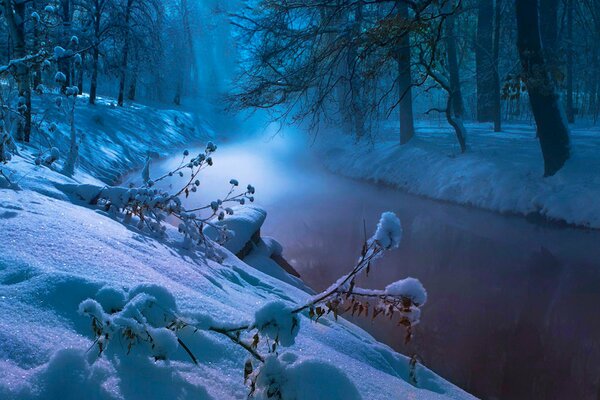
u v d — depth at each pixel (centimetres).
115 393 179
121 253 338
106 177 1905
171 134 3472
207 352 223
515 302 915
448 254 1216
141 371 195
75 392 175
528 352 723
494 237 1377
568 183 1598
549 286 1007
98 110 2970
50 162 702
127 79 3812
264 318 209
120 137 2656
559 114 1703
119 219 554
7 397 165
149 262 357
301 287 810
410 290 230
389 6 2081
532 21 1694
